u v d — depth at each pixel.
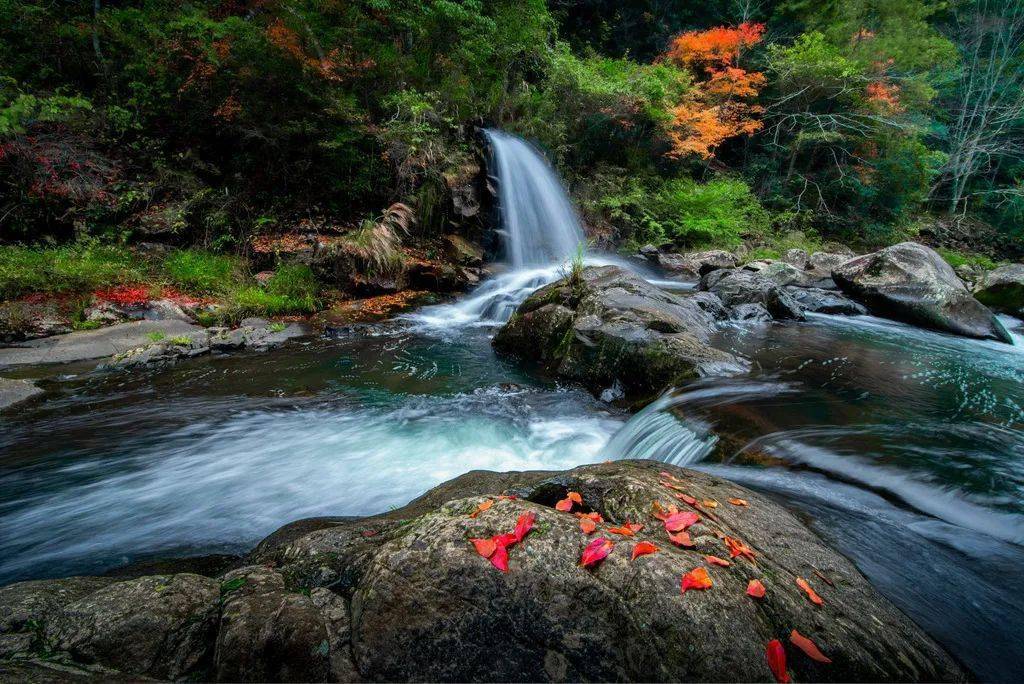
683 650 1.35
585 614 1.46
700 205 15.66
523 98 14.23
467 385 5.65
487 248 12.02
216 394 5.20
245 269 9.01
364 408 5.00
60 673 1.29
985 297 9.86
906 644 1.61
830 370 5.19
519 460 4.06
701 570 1.55
